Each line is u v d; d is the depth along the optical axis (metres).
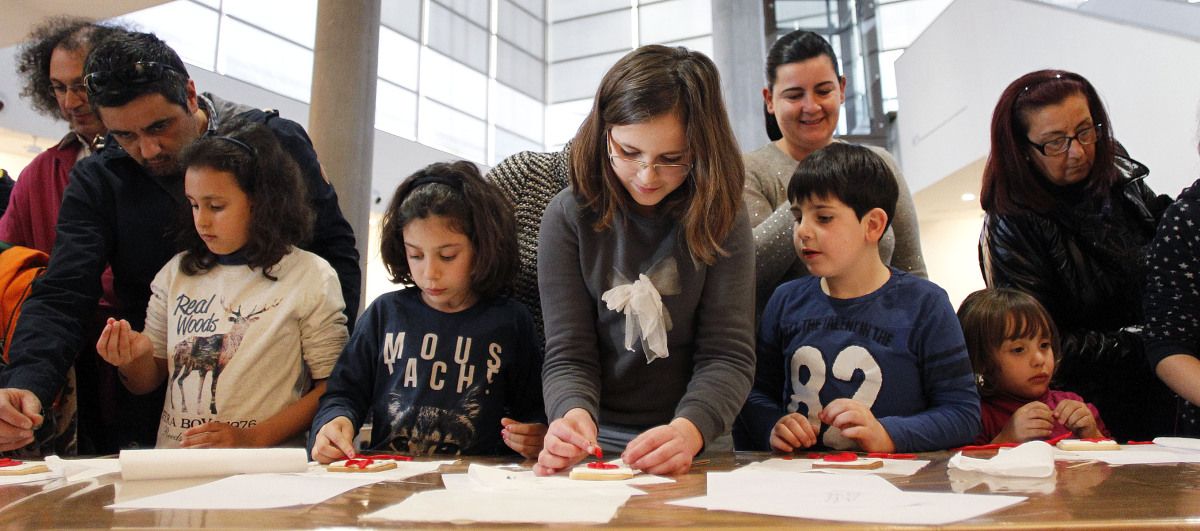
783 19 7.01
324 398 1.22
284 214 1.36
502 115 10.77
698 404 0.92
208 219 1.31
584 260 1.07
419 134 9.41
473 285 1.27
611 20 11.46
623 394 1.12
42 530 0.47
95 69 1.26
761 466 0.82
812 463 0.83
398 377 1.24
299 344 1.34
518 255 1.34
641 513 0.48
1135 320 1.51
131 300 1.47
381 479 0.73
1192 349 1.27
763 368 1.32
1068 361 1.50
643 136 0.92
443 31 9.94
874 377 1.18
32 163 1.72
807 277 1.32
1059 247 1.51
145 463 0.75
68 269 1.33
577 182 1.04
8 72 5.26
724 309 1.03
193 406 1.28
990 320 1.46
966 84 5.24
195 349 1.30
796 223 1.27
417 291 1.32
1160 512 0.46
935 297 1.21
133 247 1.42
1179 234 1.29
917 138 5.99
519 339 1.28
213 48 7.32
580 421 0.89
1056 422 1.34
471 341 1.25
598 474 0.70
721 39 6.73
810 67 1.55
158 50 1.33
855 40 6.88
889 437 1.02
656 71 0.94
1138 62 3.55
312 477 0.75
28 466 0.85
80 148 1.71
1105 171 1.47
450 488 0.63
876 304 1.22
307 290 1.34
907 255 1.52
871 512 0.46
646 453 0.80
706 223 0.97
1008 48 4.72
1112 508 0.47
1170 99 3.34
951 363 1.17
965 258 6.84
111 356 1.15
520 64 11.17
